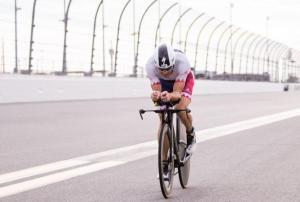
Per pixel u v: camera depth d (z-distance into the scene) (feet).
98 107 59.11
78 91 77.82
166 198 14.57
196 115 49.47
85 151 24.23
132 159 21.91
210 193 15.35
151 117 46.03
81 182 16.81
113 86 87.15
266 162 21.35
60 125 37.47
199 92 120.16
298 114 51.37
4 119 41.81
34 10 73.77
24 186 15.98
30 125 37.14
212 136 31.35
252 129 35.88
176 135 16.19
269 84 183.11
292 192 15.34
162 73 15.40
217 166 20.38
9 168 19.33
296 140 29.37
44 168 19.39
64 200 14.14
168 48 14.90
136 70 99.55
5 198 14.29
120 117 45.57
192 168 19.93
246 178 17.79
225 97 102.37
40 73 76.43
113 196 14.75
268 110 58.23
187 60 15.74
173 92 15.10
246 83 155.43
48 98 71.15
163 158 14.61
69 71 82.53
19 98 65.82
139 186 16.25
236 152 24.39
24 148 25.13
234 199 14.48
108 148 25.34
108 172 18.80
